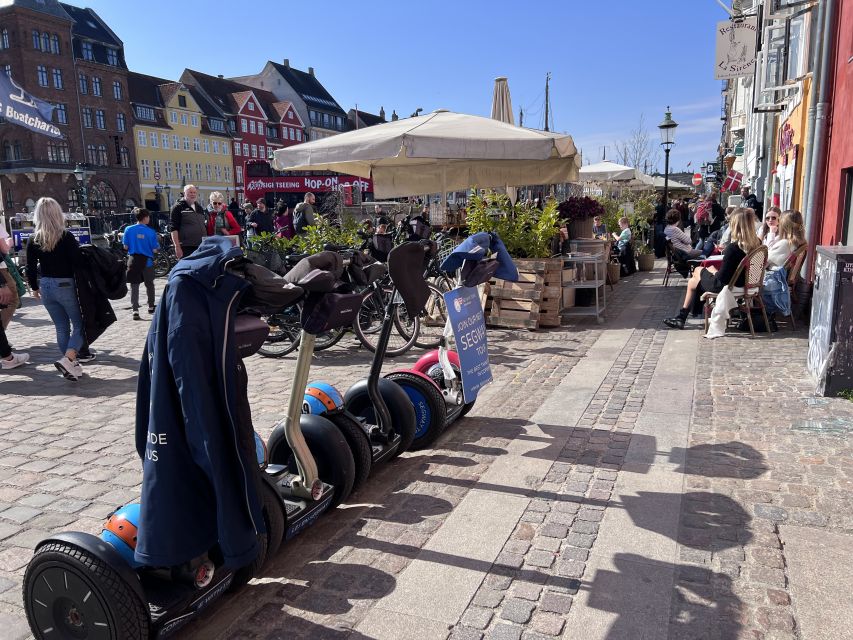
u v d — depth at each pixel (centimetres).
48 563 234
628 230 1472
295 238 920
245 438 229
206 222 1129
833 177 797
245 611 277
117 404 591
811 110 833
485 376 476
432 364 501
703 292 862
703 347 710
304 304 291
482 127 821
